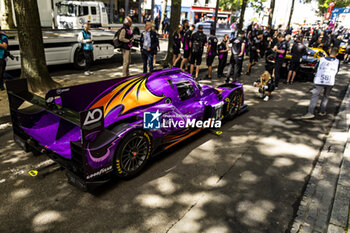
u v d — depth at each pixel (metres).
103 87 3.91
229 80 9.41
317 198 3.44
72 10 14.09
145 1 36.16
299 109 7.04
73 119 3.01
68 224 2.80
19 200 3.12
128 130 3.31
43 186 3.40
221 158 4.34
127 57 8.24
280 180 3.81
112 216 2.95
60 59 9.02
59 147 3.36
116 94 3.79
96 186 3.14
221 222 2.96
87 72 8.88
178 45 9.98
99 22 15.38
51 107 3.41
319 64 6.08
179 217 3.00
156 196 3.33
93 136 2.95
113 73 9.40
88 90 3.75
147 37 8.69
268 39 12.77
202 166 4.07
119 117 3.45
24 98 3.71
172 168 3.97
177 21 10.53
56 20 15.14
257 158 4.40
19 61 8.01
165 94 4.21
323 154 4.62
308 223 3.01
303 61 9.76
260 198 3.40
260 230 2.88
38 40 6.53
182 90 4.57
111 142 3.15
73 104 3.66
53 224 2.79
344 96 8.41
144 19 23.80
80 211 3.00
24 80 3.90
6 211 2.94
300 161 4.36
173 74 4.67
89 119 2.87
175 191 3.45
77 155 3.03
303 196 3.48
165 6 21.69
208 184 3.63
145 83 4.11
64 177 3.62
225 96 5.55
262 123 5.96
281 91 8.73
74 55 9.45
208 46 9.01
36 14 6.36
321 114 6.57
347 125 5.92
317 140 5.18
